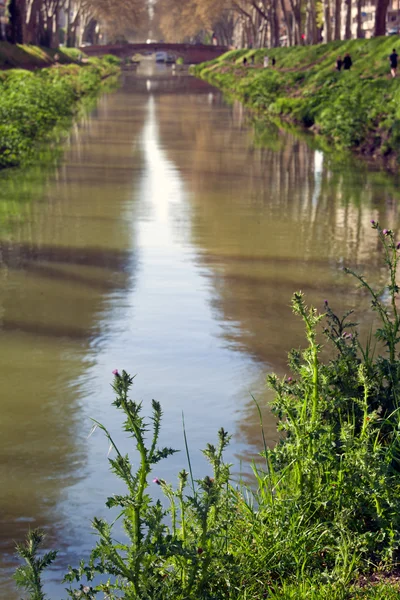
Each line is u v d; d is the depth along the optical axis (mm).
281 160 33312
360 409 6766
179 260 16562
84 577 6348
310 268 16078
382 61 67875
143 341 11867
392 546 5688
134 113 56906
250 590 5375
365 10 183125
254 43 149125
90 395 9992
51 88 55906
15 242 17984
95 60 138000
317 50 87500
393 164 32469
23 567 4852
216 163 31844
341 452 6375
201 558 5066
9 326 12445
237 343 11812
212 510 5578
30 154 33281
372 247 17984
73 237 18531
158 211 21734
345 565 5445
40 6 115125
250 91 72875
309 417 6469
